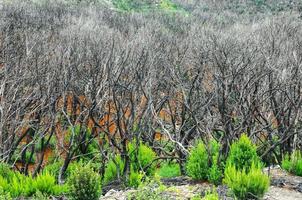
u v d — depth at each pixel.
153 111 11.77
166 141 14.94
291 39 16.62
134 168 10.59
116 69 11.74
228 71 11.42
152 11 38.41
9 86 12.38
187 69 13.52
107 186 9.74
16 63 12.98
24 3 25.34
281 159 11.04
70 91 14.34
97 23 21.84
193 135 13.59
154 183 8.85
